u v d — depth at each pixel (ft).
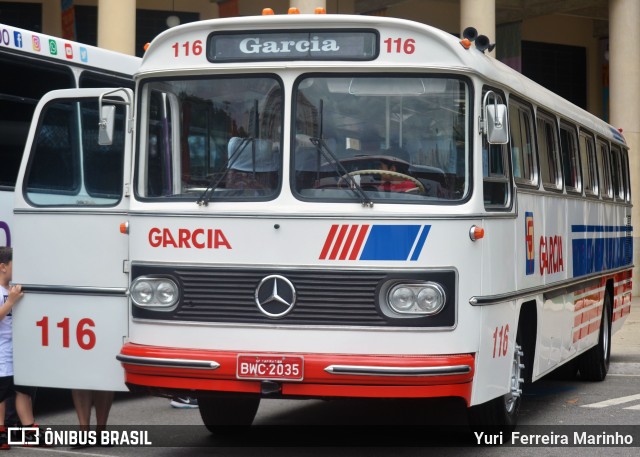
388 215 25.00
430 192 25.50
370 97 25.73
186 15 87.71
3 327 29.25
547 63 105.29
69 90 30.04
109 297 27.94
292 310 25.17
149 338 26.21
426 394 24.66
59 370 28.45
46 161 30.37
